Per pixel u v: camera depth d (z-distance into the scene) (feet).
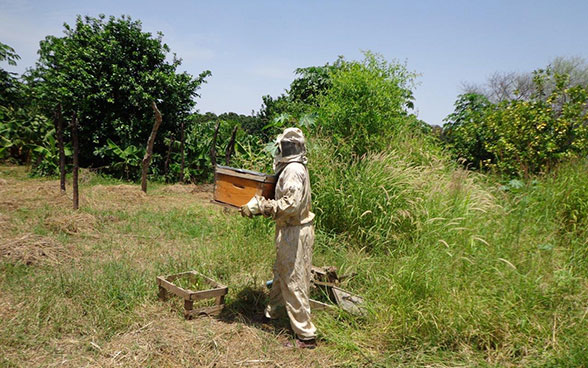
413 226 19.02
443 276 13.30
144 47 47.11
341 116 24.94
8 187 34.09
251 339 12.22
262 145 27.76
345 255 18.10
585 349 10.62
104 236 21.61
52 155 42.42
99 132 45.62
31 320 12.29
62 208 26.35
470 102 37.37
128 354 11.05
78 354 11.00
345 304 13.53
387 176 20.38
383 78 26.16
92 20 46.85
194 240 21.61
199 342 11.83
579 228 18.78
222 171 12.92
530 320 12.04
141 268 16.94
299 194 11.48
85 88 43.52
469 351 11.34
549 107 30.73
